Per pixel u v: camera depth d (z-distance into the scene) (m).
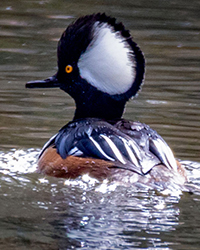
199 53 18.39
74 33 10.66
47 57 17.72
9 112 13.82
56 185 9.45
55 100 14.88
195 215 8.19
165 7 22.83
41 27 20.17
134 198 8.62
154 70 16.89
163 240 7.46
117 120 10.23
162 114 13.78
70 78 10.95
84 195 8.95
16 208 8.49
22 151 11.45
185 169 10.64
